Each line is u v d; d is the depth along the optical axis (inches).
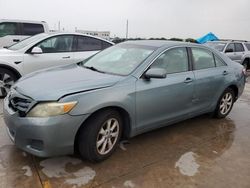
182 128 191.6
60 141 120.3
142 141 165.5
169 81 160.1
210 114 213.8
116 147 145.0
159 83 154.3
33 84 133.1
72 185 118.0
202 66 189.5
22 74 247.1
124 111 140.8
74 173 126.6
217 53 206.5
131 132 146.9
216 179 130.3
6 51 246.8
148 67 153.6
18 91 130.6
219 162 146.6
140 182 123.5
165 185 122.7
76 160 137.7
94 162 135.3
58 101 119.0
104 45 302.2
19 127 121.3
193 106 181.9
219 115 211.6
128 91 139.6
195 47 187.3
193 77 176.6
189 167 139.2
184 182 126.0
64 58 269.4
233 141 175.2
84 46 286.8
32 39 267.3
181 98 169.0
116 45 189.5
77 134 128.6
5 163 131.2
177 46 175.0
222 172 136.7
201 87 182.5
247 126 204.2
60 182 119.5
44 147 119.3
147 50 165.6
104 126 134.4
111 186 119.0
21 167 128.8
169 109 163.6
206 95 189.9
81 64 180.1
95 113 129.7
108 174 127.8
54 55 263.9
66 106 118.9
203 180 128.6
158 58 160.4
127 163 138.6
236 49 559.8
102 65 167.8
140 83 146.2
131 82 143.0
